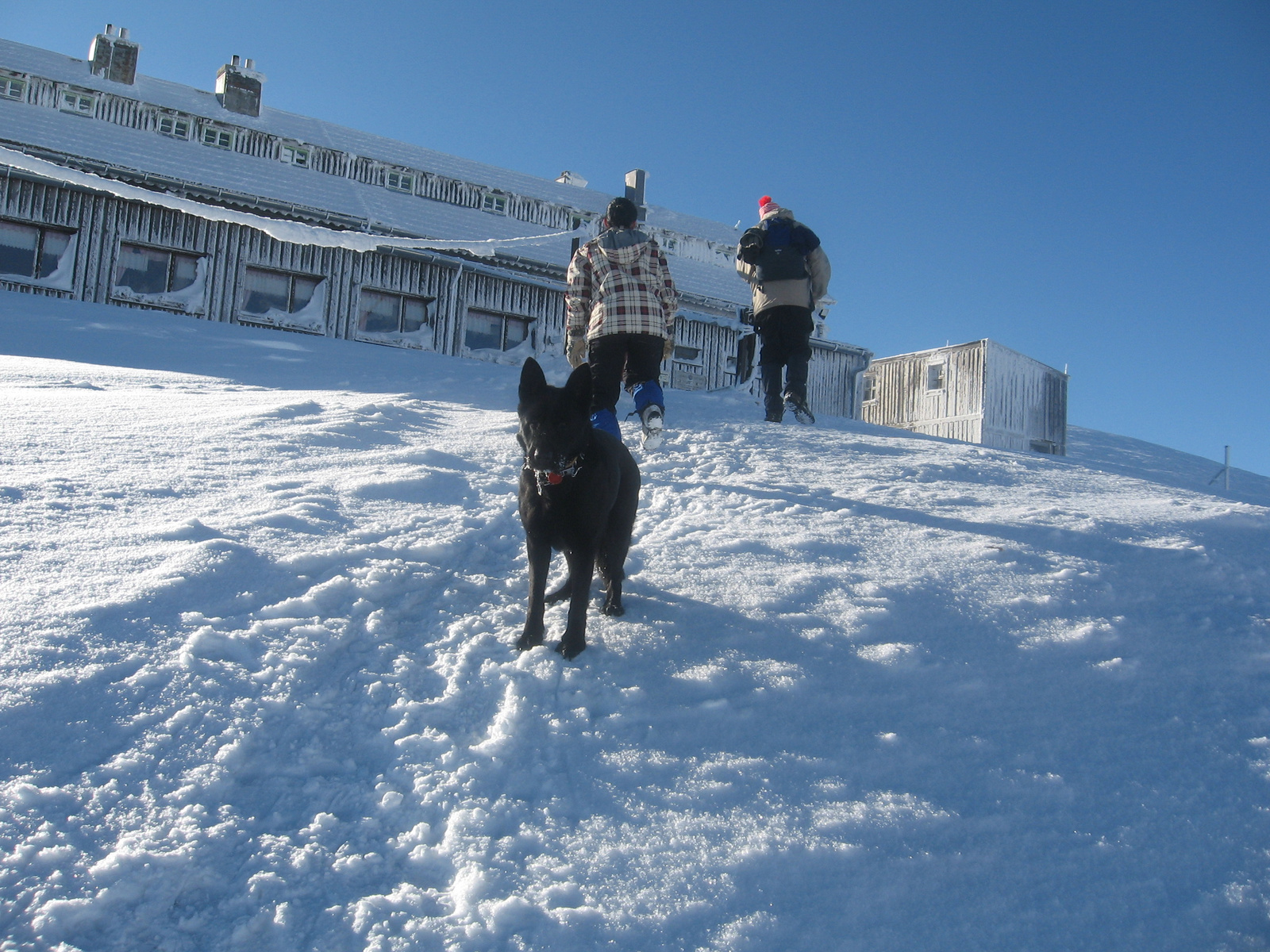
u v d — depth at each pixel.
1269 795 1.96
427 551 3.29
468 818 1.79
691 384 19.97
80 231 14.52
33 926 1.38
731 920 1.55
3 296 11.45
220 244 15.66
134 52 19.52
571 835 1.76
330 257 16.55
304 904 1.54
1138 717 2.28
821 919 1.57
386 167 21.38
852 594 3.00
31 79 17.84
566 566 3.53
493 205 22.78
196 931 1.46
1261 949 1.53
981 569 3.27
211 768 1.82
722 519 4.05
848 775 2.01
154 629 2.24
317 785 1.87
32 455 3.68
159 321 11.27
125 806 1.66
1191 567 3.28
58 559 2.57
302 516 3.34
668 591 3.18
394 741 2.05
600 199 25.52
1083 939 1.55
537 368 2.84
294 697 2.15
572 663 2.58
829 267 6.70
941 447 6.24
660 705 2.32
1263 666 2.55
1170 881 1.69
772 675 2.46
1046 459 6.20
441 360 10.59
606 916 1.54
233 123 19.67
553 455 2.64
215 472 3.83
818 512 4.11
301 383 7.43
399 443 5.00
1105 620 2.82
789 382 6.62
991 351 21.86
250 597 2.55
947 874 1.70
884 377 25.19
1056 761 2.08
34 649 2.03
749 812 1.86
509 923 1.52
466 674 2.41
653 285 4.81
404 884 1.62
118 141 16.91
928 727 2.21
